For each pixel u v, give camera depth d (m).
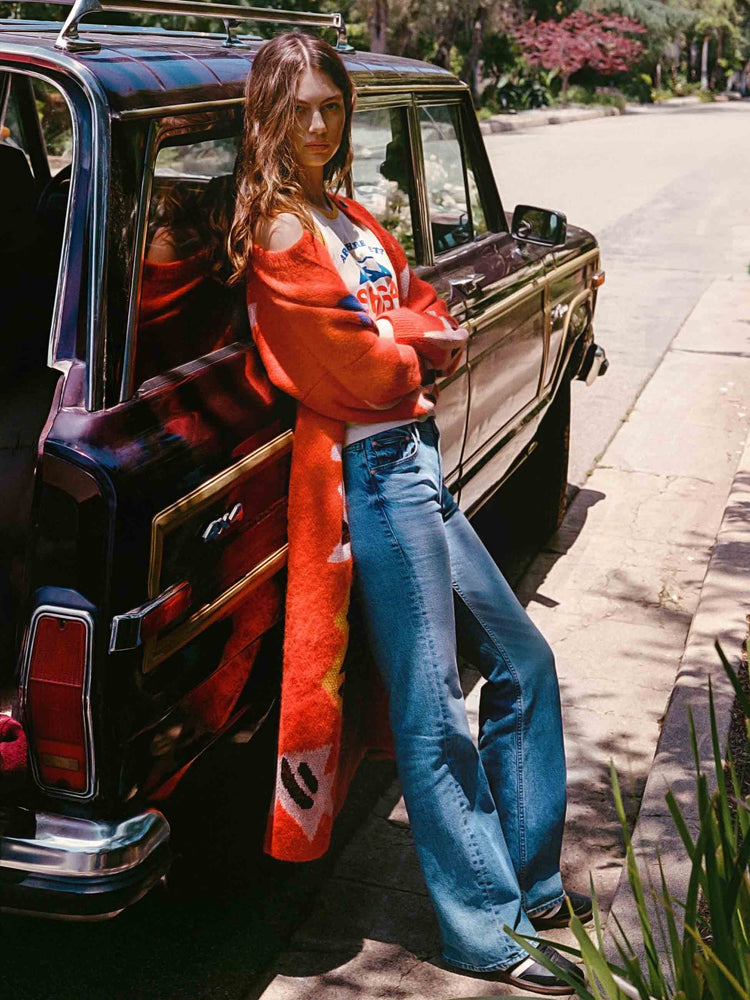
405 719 2.67
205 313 2.55
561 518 5.43
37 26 3.08
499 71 36.97
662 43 48.53
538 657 2.82
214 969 2.84
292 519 2.56
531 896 2.88
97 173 2.24
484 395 3.97
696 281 11.20
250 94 2.44
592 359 5.42
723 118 37.75
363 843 3.34
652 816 3.30
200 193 2.56
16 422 2.82
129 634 2.16
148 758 2.28
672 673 4.26
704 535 5.50
